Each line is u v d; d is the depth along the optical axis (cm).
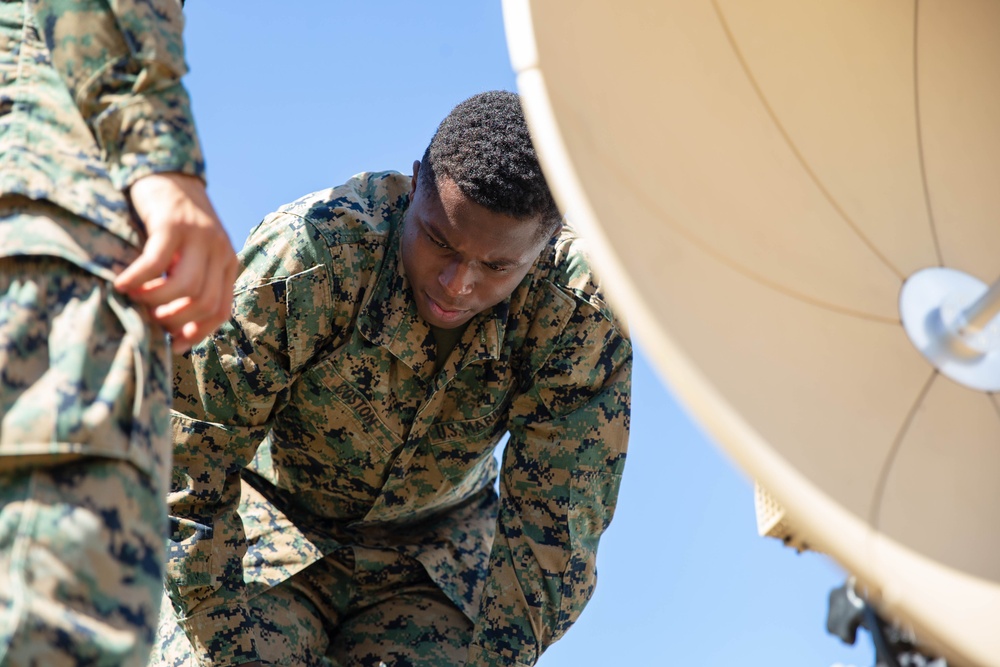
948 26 203
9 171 157
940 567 143
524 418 282
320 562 300
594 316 277
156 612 148
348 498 296
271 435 292
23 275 154
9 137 161
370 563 299
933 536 148
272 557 289
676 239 155
